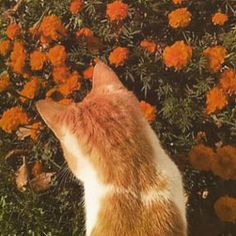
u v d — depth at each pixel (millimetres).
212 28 864
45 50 869
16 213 871
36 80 843
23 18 896
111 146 703
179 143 847
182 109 833
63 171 868
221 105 809
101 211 710
